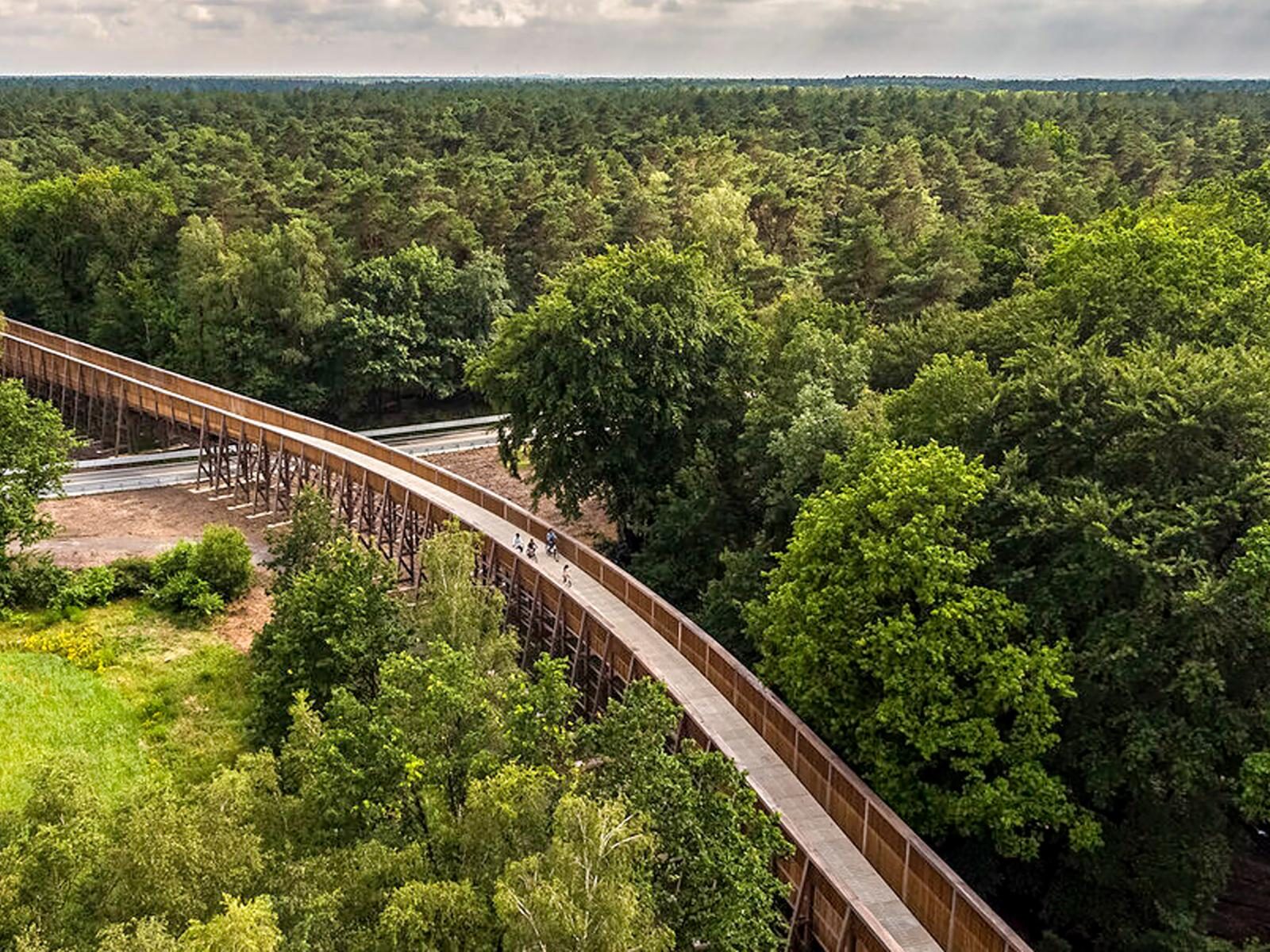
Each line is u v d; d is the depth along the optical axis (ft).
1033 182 287.48
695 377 149.89
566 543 134.10
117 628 145.48
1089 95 638.94
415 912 47.29
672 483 148.56
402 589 151.12
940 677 82.33
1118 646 82.33
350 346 232.73
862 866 77.36
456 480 154.51
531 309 160.86
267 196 268.41
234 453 212.43
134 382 210.79
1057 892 88.74
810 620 87.76
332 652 98.27
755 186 291.79
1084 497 86.89
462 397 261.03
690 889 56.54
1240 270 136.36
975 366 112.68
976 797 80.02
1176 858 83.20
